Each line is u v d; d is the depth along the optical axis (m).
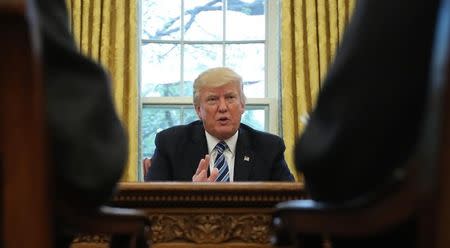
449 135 0.81
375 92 0.93
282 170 2.79
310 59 4.75
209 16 5.20
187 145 2.85
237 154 2.81
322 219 0.99
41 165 0.86
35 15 0.85
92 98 1.03
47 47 1.00
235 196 1.91
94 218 1.05
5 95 0.85
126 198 1.91
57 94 1.01
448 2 0.81
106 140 1.04
